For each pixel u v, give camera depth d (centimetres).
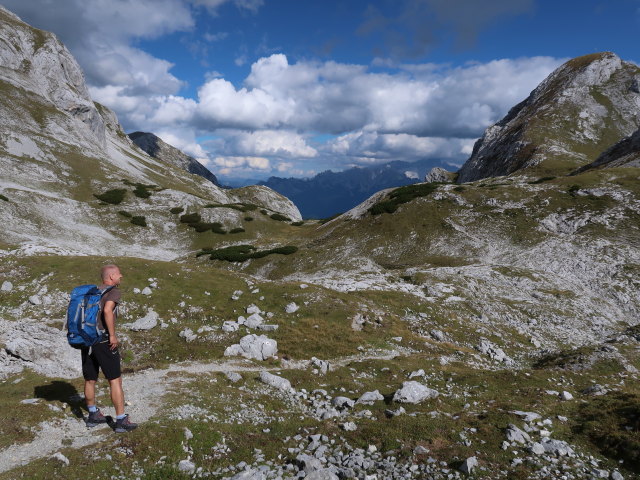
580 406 1627
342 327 3256
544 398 1773
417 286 4903
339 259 7769
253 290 3794
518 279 5312
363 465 1057
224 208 12606
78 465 894
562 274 5725
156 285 3622
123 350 2438
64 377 1625
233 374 1936
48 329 1966
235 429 1252
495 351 3281
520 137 18100
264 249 9306
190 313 3281
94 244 8969
